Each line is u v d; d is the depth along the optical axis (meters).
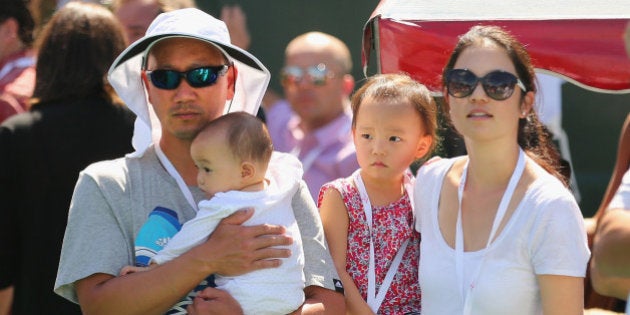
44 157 14.76
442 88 12.42
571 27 12.60
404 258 13.26
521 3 13.04
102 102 15.16
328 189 13.27
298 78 19.33
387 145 12.98
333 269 12.45
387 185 13.34
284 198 12.04
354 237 13.22
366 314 12.87
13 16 17.73
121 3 19.22
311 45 19.38
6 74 17.50
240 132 11.73
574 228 11.42
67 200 14.79
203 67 12.16
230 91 13.12
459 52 11.97
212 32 12.38
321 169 19.16
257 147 11.77
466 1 13.20
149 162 12.39
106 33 15.30
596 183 28.84
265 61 28.17
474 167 12.09
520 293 11.60
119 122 15.16
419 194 12.88
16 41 17.81
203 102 12.23
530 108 12.13
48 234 14.71
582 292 11.49
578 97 29.22
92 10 15.48
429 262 12.30
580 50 12.59
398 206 13.33
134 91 12.84
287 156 12.59
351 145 19.22
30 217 14.76
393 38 12.89
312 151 19.28
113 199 11.96
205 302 11.48
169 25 12.39
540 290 11.58
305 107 19.33
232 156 11.69
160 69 12.16
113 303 11.46
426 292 12.31
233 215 11.62
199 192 12.33
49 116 14.91
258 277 11.59
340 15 28.11
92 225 11.84
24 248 14.84
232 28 24.19
